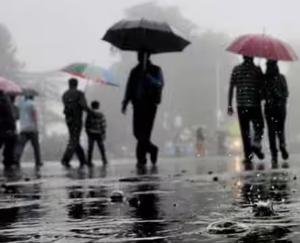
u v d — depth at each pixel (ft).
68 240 15.01
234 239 13.97
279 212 19.06
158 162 102.47
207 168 64.03
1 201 27.48
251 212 19.36
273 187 31.22
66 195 30.55
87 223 18.24
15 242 14.96
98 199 27.30
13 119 92.02
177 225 17.06
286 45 74.28
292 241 13.58
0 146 92.68
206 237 14.44
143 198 26.81
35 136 98.99
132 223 17.84
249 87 71.15
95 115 95.55
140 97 70.64
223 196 26.71
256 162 73.82
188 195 27.84
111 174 55.01
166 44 76.48
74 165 96.12
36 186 39.17
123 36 76.13
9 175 59.31
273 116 72.79
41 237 15.65
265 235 14.39
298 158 93.40
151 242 14.25
